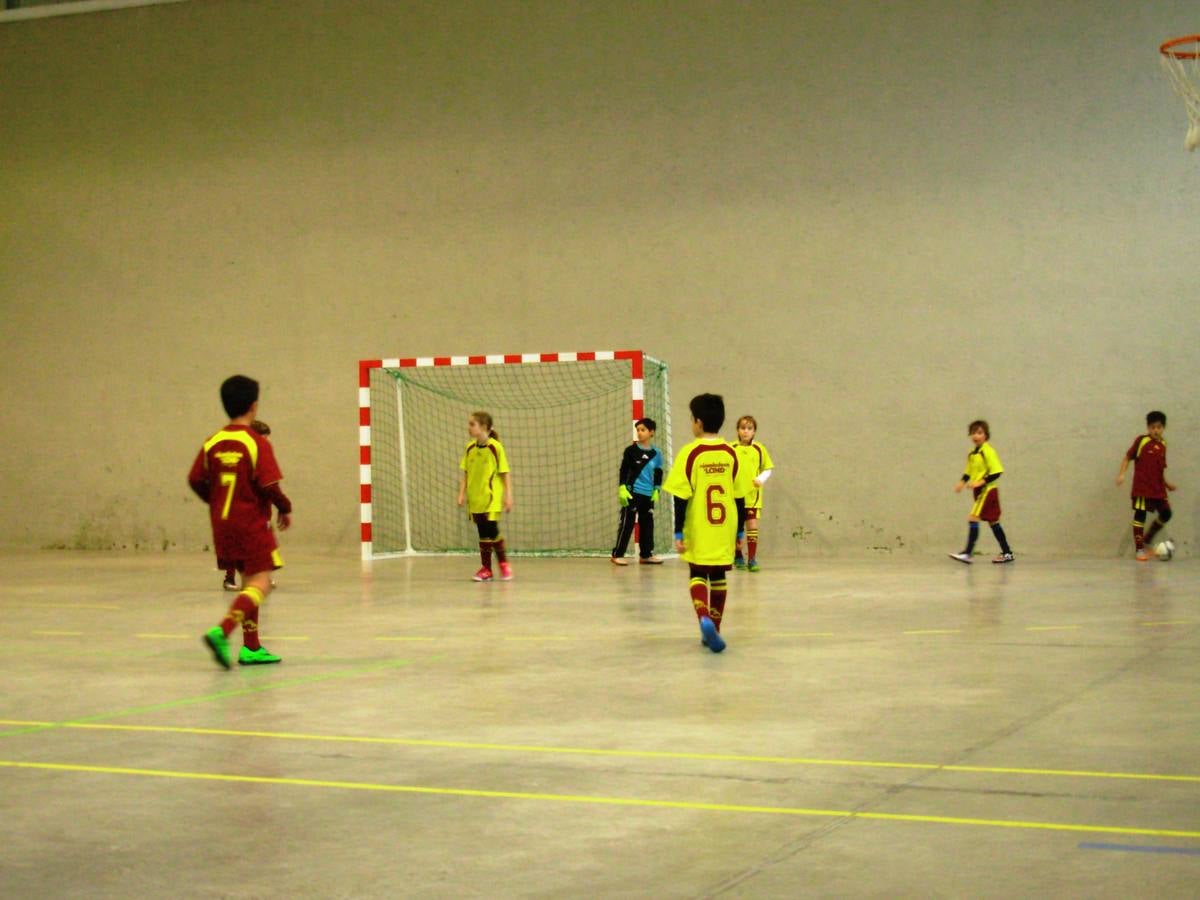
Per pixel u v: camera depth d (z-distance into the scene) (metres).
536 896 3.48
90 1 20.52
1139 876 3.57
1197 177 16.25
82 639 9.17
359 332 19.36
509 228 18.77
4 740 5.64
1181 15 16.31
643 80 18.23
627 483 15.89
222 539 7.81
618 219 18.31
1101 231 16.56
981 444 15.80
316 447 19.48
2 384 20.92
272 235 19.73
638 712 6.13
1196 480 16.20
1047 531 16.69
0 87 21.03
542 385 18.56
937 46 17.14
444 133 19.05
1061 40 16.72
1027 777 4.73
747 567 14.88
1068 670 7.23
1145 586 12.31
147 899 3.49
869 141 17.38
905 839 3.95
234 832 4.14
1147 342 16.39
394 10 19.27
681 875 3.63
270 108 19.78
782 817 4.23
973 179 17.00
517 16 18.75
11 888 3.60
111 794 4.65
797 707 6.21
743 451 14.89
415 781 4.80
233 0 19.97
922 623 9.54
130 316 20.34
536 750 5.32
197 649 8.62
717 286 17.92
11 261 20.94
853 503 17.38
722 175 17.92
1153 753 5.11
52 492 20.61
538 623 9.85
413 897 3.48
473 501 14.04
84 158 20.61
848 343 17.42
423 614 10.57
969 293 17.00
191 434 20.02
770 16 17.75
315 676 7.39
